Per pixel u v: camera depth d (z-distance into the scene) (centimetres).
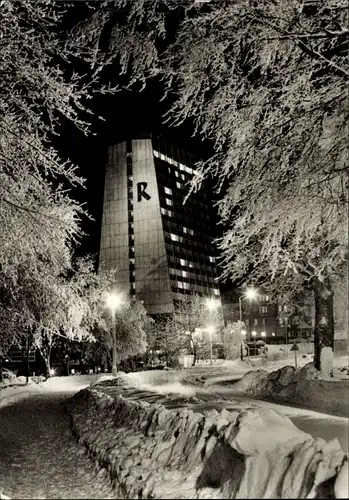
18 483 1025
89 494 885
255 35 1057
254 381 2688
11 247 1298
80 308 2088
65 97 1245
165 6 1073
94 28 1093
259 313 12888
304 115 1030
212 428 854
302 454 579
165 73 1079
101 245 15700
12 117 1246
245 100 1102
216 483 709
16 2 1152
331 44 1046
